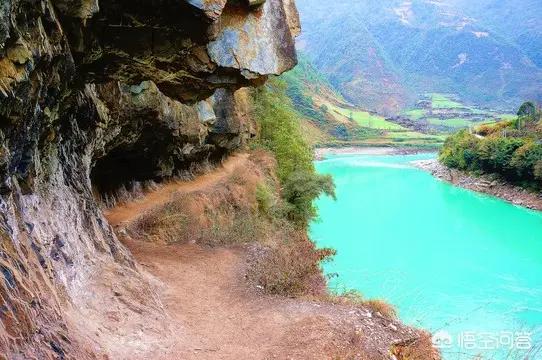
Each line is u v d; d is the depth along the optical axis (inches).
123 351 239.5
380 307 377.4
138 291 311.0
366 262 1037.2
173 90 350.0
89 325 236.7
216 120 877.2
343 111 5944.9
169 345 268.5
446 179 2598.4
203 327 313.6
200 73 317.7
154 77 325.1
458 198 2059.5
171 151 713.0
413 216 1644.9
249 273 438.6
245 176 888.9
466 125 6496.1
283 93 1327.5
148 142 612.4
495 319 735.7
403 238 1314.0
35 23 188.2
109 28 263.9
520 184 2122.3
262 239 597.9
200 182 824.9
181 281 400.8
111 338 246.1
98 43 265.9
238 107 999.0
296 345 286.2
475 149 2471.7
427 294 831.7
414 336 339.6
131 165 637.9
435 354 342.6
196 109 729.0
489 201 2017.7
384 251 1155.3
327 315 335.0
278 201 903.7
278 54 346.0
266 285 403.9
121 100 447.5
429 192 2201.0
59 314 206.2
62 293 229.5
